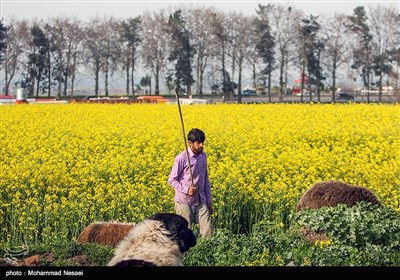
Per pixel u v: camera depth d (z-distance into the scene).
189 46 69.38
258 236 12.15
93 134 29.17
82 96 70.38
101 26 62.09
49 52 60.62
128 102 56.03
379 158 25.02
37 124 32.84
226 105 44.75
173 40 68.12
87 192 18.81
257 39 69.69
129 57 64.56
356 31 65.56
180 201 13.70
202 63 71.12
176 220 6.48
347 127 31.92
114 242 12.66
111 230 12.78
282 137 28.28
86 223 16.48
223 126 31.75
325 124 32.78
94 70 63.47
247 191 18.16
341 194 15.06
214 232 13.77
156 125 32.28
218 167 20.95
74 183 19.50
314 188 15.35
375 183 20.67
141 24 65.31
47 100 59.47
